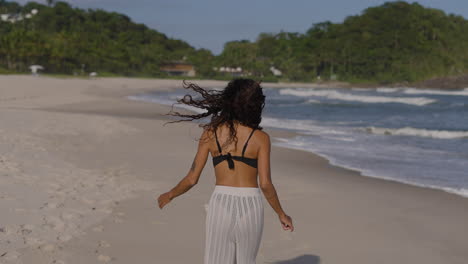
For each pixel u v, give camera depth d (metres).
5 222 4.68
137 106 25.36
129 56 119.00
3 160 7.67
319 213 6.12
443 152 11.99
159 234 4.87
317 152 11.64
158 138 12.65
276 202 2.65
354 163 10.21
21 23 151.50
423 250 4.89
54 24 154.38
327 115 25.64
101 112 21.14
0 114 15.07
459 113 27.94
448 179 8.65
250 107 2.58
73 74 94.44
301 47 161.62
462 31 159.12
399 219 6.00
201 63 134.12
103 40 124.31
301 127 18.09
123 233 4.81
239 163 2.60
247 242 2.60
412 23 155.38
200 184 7.34
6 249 4.04
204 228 5.15
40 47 92.19
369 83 136.12
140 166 8.59
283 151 11.70
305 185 7.80
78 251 4.19
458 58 146.25
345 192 7.40
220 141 2.62
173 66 133.38
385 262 4.51
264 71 141.25
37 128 12.41
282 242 4.90
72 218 5.11
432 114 27.11
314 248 4.77
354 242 5.03
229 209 2.57
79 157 9.02
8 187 6.00
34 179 6.63
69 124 13.95
